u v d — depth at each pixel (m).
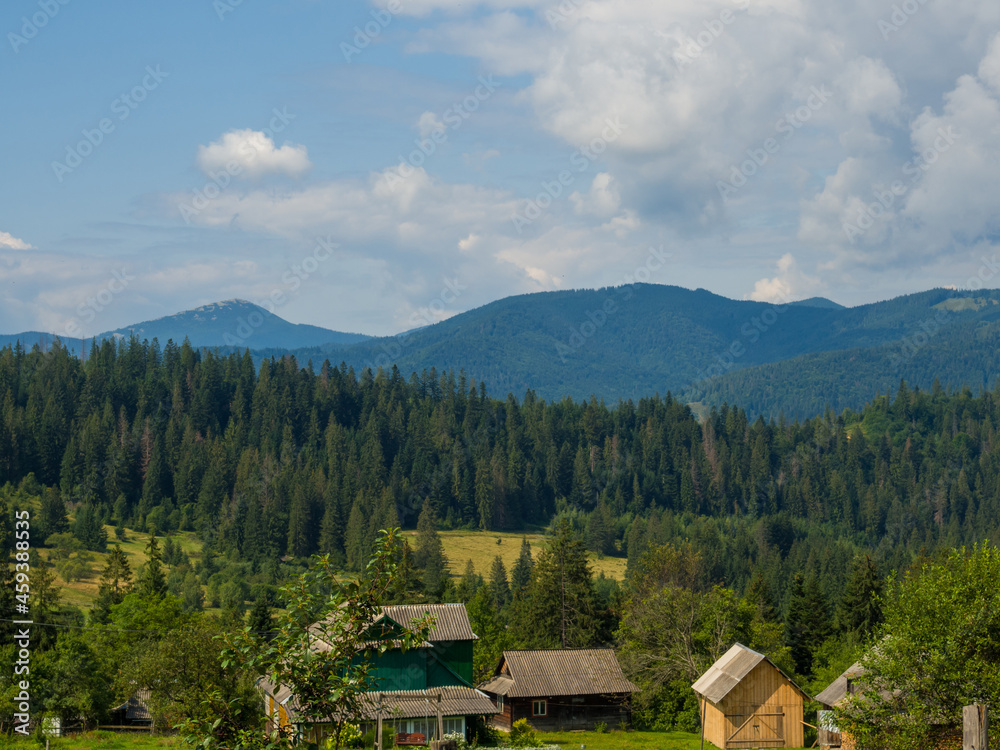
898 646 24.75
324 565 12.93
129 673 55.38
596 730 62.75
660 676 63.97
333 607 12.73
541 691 62.25
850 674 46.31
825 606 83.19
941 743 23.98
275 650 12.45
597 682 63.69
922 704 23.73
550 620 86.38
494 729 60.06
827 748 45.62
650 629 67.75
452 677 54.41
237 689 42.12
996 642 23.92
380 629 13.15
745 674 50.41
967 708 13.82
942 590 25.00
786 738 50.44
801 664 78.25
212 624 73.12
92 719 57.28
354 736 13.55
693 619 67.06
